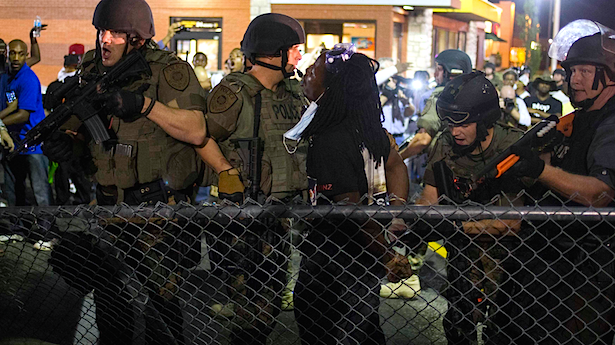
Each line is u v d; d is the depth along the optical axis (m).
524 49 32.41
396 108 8.29
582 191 2.74
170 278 3.26
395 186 3.29
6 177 6.61
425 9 18.31
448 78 5.00
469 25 25.33
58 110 3.15
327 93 2.95
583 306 2.75
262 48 3.28
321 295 3.02
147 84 3.21
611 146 2.79
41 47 17.48
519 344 3.02
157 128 3.28
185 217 2.65
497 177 2.77
